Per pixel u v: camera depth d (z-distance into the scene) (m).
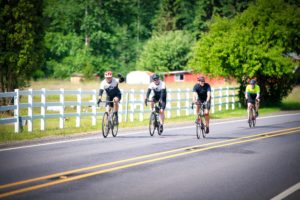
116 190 13.79
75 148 22.20
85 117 45.88
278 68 58.66
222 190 14.02
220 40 59.94
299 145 24.62
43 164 17.73
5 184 14.25
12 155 19.89
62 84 106.94
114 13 167.25
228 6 164.62
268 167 17.98
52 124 37.59
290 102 72.75
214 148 22.95
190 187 14.34
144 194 13.37
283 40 61.28
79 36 155.12
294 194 13.62
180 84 137.12
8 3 45.44
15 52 45.53
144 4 183.12
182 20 178.12
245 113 53.41
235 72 59.34
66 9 153.62
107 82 27.23
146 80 146.12
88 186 14.22
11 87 45.78
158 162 18.62
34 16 46.34
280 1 62.97
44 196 12.91
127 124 36.56
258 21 62.53
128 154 20.48
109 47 157.50
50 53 153.75
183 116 46.16
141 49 165.50
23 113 44.25
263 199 13.02
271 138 27.73
